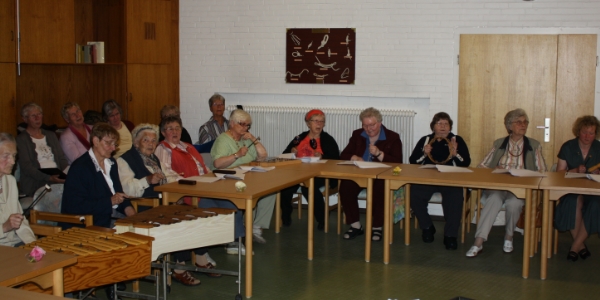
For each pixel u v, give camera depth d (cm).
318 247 517
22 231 331
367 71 664
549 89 617
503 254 500
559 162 513
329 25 673
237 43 709
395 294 403
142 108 682
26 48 561
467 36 631
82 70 668
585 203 476
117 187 406
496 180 439
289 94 698
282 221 595
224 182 423
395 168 469
